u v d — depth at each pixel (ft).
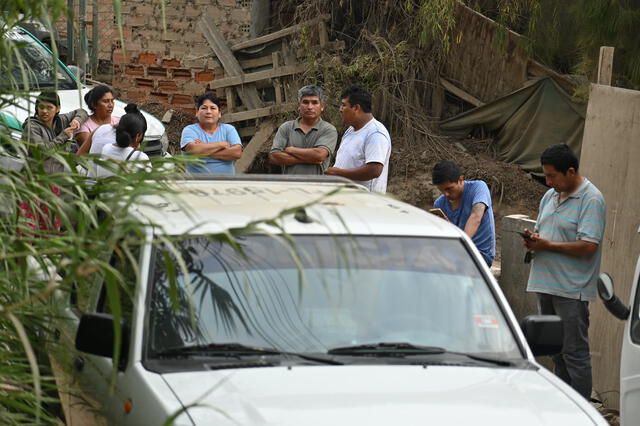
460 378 31.73
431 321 34.19
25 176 30.91
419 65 119.14
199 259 33.78
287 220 35.83
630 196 58.95
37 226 32.07
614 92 59.98
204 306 32.89
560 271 54.03
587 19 92.48
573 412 30.45
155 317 32.58
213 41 124.67
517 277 66.49
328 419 28.19
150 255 33.68
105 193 32.55
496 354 34.04
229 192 40.29
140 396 30.17
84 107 85.15
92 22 122.01
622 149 59.47
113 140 68.03
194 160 33.60
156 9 127.13
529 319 35.55
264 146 121.19
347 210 38.19
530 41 113.29
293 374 30.89
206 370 31.01
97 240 27.27
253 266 33.94
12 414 28.94
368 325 33.40
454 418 28.94
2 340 30.73
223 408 28.66
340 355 32.32
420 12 112.16
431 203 110.93
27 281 29.45
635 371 43.65
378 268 35.06
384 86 116.37
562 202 54.34
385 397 29.76
